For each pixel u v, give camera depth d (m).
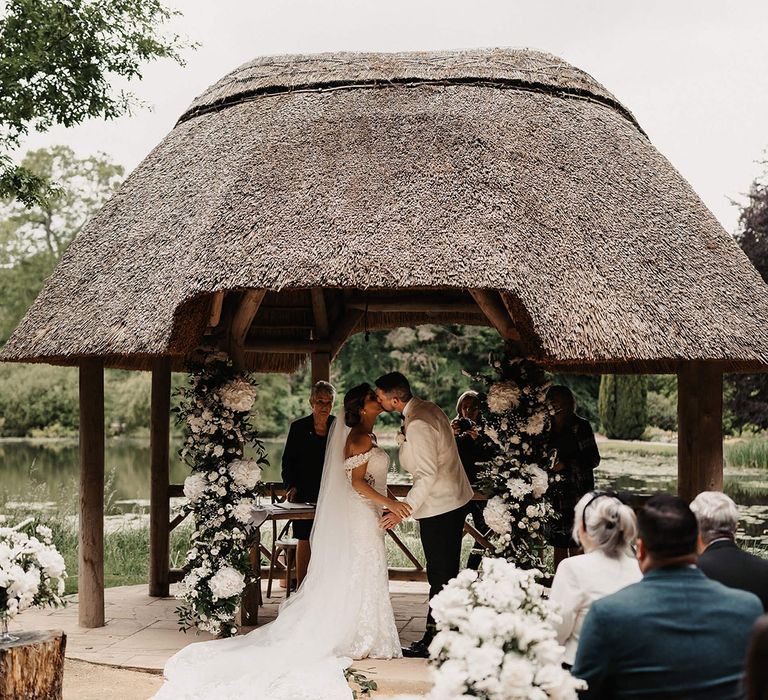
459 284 5.45
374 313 10.02
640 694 2.68
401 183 6.08
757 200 18.70
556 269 5.81
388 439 28.94
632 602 2.75
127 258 6.75
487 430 6.25
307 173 6.23
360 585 6.00
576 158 6.74
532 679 2.93
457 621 3.10
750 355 6.02
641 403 28.47
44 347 6.63
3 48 10.58
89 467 6.85
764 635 1.82
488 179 6.08
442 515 6.17
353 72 7.35
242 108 7.36
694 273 6.37
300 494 7.51
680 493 6.56
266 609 7.47
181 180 6.97
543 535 6.25
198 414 6.32
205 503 6.23
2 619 4.74
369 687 5.30
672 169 7.38
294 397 31.73
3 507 12.72
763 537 11.82
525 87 7.31
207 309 6.16
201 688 5.16
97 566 6.86
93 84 11.12
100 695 5.23
